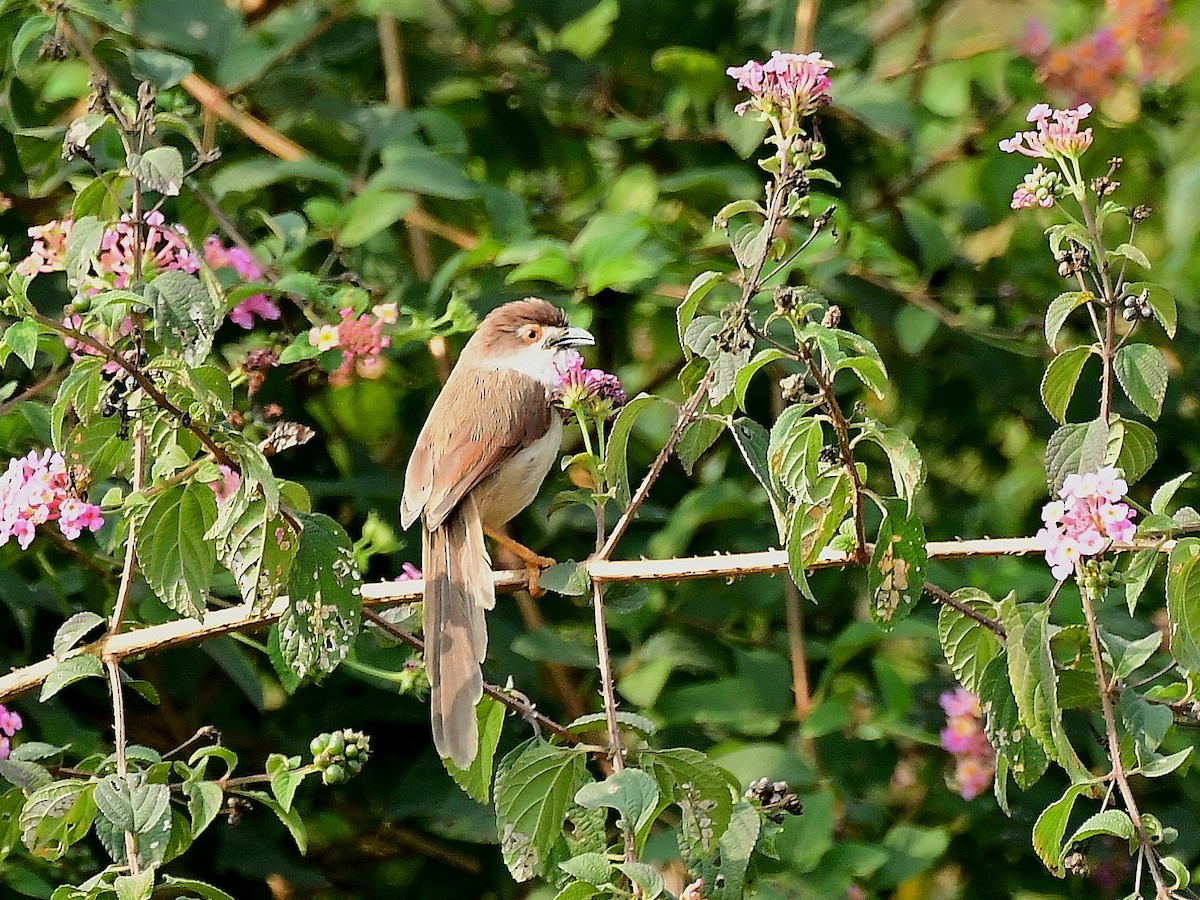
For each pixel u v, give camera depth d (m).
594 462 7.60
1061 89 12.85
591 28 12.36
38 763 7.54
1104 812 6.62
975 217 13.05
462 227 11.63
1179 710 7.39
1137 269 13.23
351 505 11.16
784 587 10.87
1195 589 6.73
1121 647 7.36
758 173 12.47
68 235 7.88
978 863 11.12
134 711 10.43
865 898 9.68
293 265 10.55
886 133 11.43
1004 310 12.76
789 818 9.41
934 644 11.45
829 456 6.80
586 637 10.95
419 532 10.85
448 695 7.39
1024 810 10.67
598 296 11.85
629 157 12.86
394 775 10.73
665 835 9.22
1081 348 7.24
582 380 7.64
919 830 9.89
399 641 8.25
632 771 6.15
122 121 7.50
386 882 11.24
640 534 11.22
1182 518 6.92
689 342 7.18
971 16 13.55
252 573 6.95
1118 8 12.66
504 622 10.62
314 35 12.05
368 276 11.55
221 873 10.48
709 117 12.70
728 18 12.79
